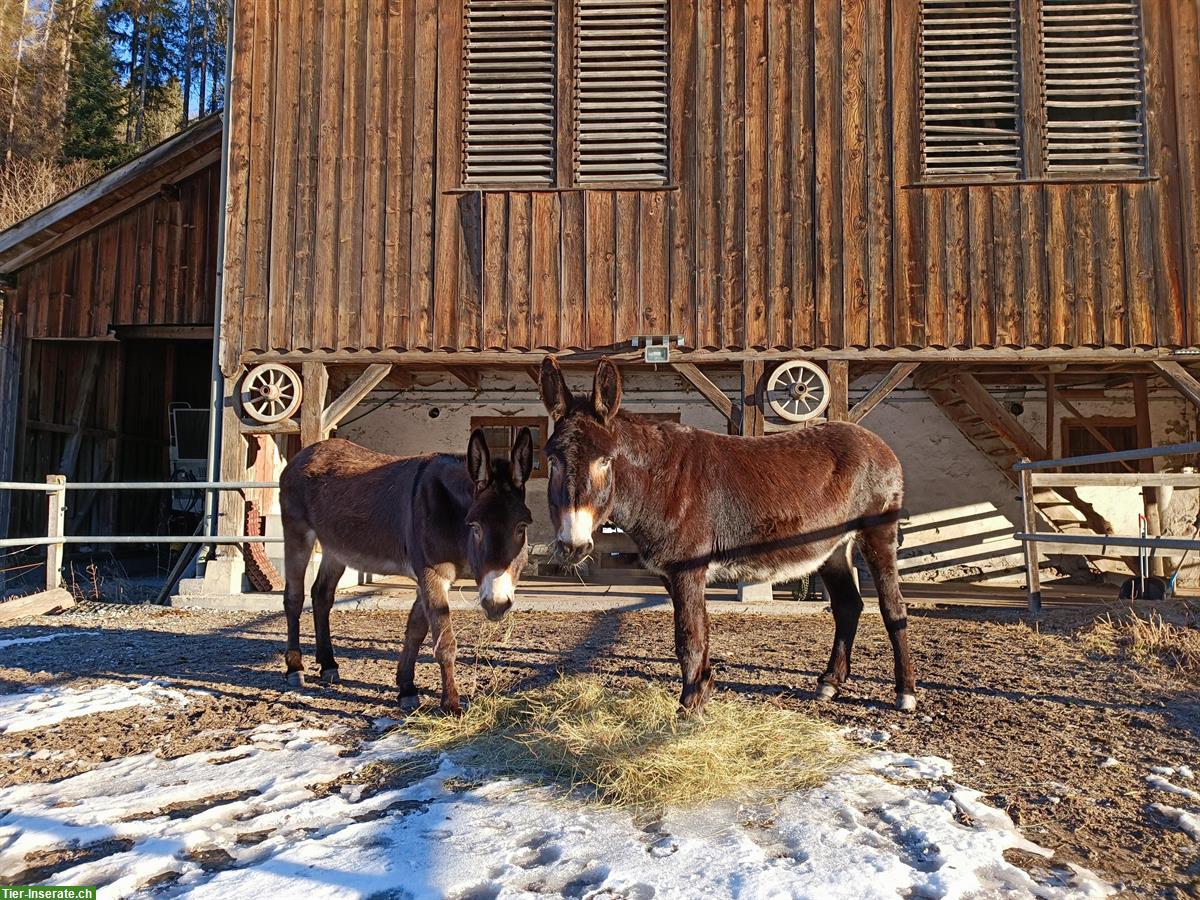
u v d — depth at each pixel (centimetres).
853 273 869
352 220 906
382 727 392
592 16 912
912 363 859
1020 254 858
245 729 391
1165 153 855
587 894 222
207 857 252
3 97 2766
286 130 917
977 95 869
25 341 1139
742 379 873
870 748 356
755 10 898
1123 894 229
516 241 898
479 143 911
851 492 432
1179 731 379
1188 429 1111
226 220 911
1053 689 461
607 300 887
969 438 1094
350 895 224
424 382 1190
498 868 240
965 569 1103
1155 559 805
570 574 1089
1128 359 843
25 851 256
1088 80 865
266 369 892
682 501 387
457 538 400
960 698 444
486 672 512
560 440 348
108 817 281
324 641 495
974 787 309
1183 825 274
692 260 884
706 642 395
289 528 507
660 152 900
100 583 1030
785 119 887
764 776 313
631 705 382
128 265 1139
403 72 917
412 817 278
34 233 1073
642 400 1176
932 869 238
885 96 882
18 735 381
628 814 281
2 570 1040
